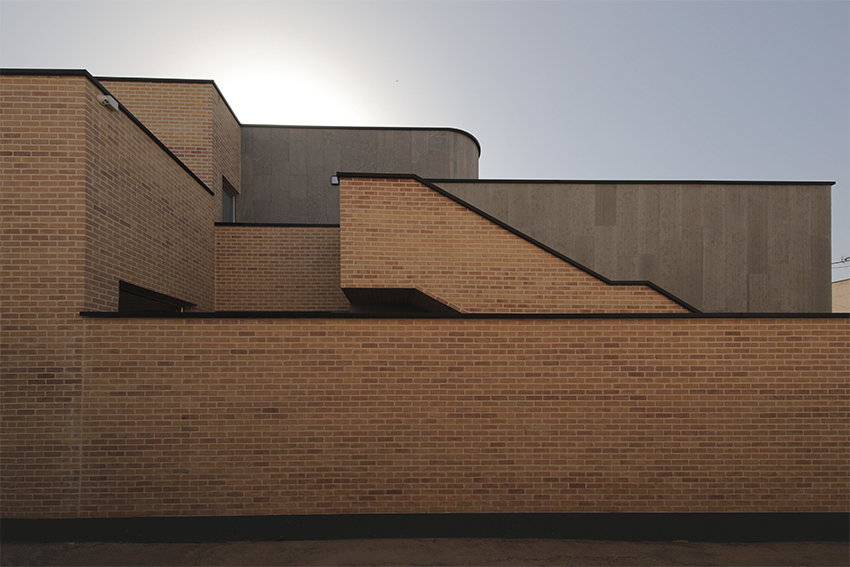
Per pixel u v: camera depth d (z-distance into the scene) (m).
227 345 4.75
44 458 4.59
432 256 6.06
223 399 4.73
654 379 4.86
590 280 6.13
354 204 6.01
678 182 8.21
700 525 4.75
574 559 4.32
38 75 4.73
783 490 4.79
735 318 4.88
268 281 8.77
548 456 4.82
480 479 4.80
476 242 6.11
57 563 4.14
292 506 4.71
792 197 8.18
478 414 4.84
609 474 4.81
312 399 4.78
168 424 4.68
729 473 4.80
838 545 4.63
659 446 4.82
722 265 8.12
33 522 4.54
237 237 8.76
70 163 4.71
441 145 11.70
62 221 4.68
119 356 4.67
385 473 4.77
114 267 5.25
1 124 4.68
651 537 4.73
